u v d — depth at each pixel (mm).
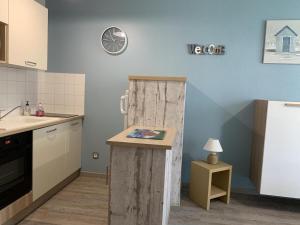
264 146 2594
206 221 2488
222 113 3164
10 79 2900
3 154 2049
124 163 1638
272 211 2756
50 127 2703
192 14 3125
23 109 3115
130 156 1628
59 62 3439
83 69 3408
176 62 3201
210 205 2834
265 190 2633
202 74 3164
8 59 2365
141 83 2693
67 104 3482
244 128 3129
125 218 1670
